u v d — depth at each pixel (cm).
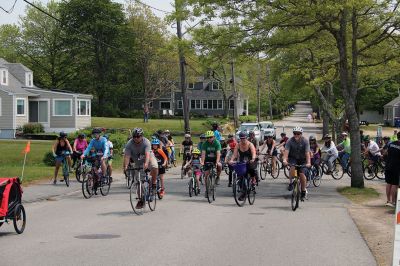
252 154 1631
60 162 2105
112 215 1412
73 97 5534
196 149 1903
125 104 8969
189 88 10288
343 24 2100
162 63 7631
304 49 2709
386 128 7662
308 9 1934
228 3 2078
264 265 884
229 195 1895
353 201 1800
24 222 1168
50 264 869
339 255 967
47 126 5547
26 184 2109
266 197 1873
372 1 1978
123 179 2480
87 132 3788
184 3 2136
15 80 5616
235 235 1142
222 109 10175
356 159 2119
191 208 1558
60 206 1591
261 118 10719
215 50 2169
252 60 2239
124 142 3541
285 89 5041
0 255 934
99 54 8106
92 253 952
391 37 2192
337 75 2533
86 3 7794
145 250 980
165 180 2452
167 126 6488
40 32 8362
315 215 1459
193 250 986
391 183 1630
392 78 3762
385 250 1022
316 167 2280
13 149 3794
